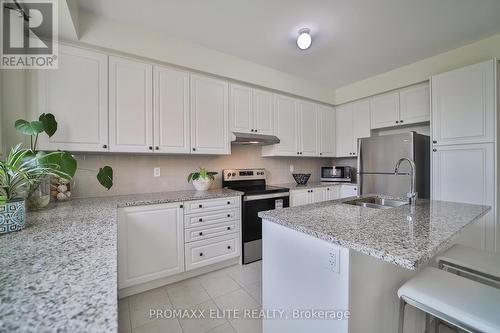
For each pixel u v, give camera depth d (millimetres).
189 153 2379
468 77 2225
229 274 2273
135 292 1931
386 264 1079
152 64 2158
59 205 1707
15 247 819
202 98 2451
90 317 439
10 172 1100
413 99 2893
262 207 2648
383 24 2014
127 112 2027
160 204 1998
